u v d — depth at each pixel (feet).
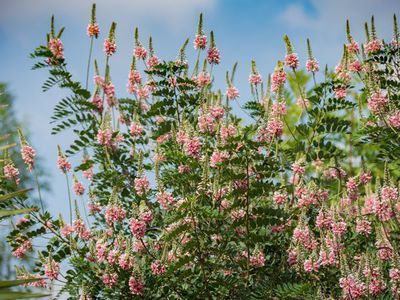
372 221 19.90
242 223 16.71
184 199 17.42
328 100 20.06
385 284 16.96
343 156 20.93
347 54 21.06
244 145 16.79
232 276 16.62
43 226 18.63
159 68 19.84
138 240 17.88
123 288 17.21
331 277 17.74
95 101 21.53
